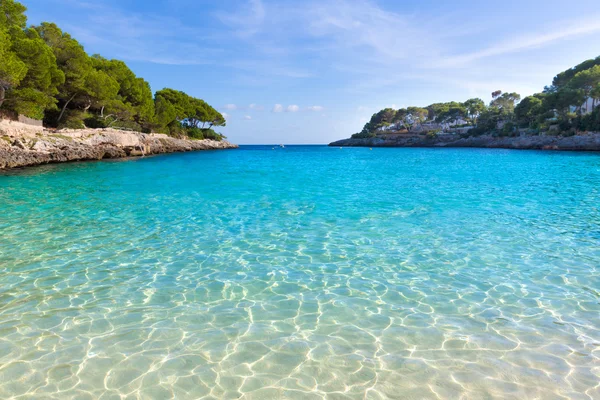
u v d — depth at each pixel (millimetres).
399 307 5465
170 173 26578
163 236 9352
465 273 6781
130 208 13008
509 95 120688
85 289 6102
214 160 45125
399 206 13312
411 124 148500
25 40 30500
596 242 8609
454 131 121188
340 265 7258
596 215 11570
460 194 16281
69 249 8234
